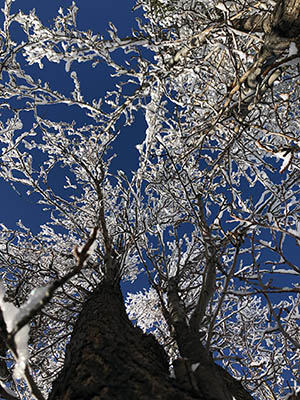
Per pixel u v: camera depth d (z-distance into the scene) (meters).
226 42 3.89
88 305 2.67
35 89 4.14
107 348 1.76
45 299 1.02
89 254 1.04
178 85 4.81
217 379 1.57
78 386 1.49
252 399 2.19
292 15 2.66
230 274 1.72
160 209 4.18
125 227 4.29
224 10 3.36
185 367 1.48
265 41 3.02
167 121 4.43
